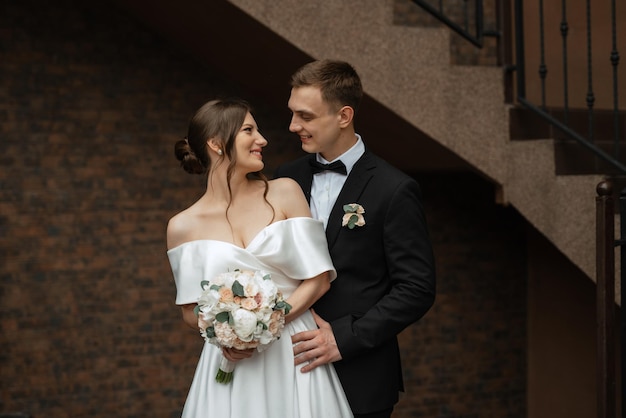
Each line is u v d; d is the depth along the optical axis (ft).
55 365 15.78
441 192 17.62
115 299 16.02
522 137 13.51
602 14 13.84
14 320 15.56
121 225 15.98
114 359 16.06
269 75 14.65
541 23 13.12
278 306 6.74
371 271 7.79
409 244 7.64
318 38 12.44
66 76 15.56
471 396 17.87
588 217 12.48
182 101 16.15
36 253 15.60
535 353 17.94
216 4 12.30
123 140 15.89
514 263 18.11
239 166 7.27
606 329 8.15
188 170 7.55
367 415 7.75
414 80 12.89
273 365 7.34
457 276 17.75
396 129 13.58
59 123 15.57
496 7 13.53
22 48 15.31
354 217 7.71
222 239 7.25
